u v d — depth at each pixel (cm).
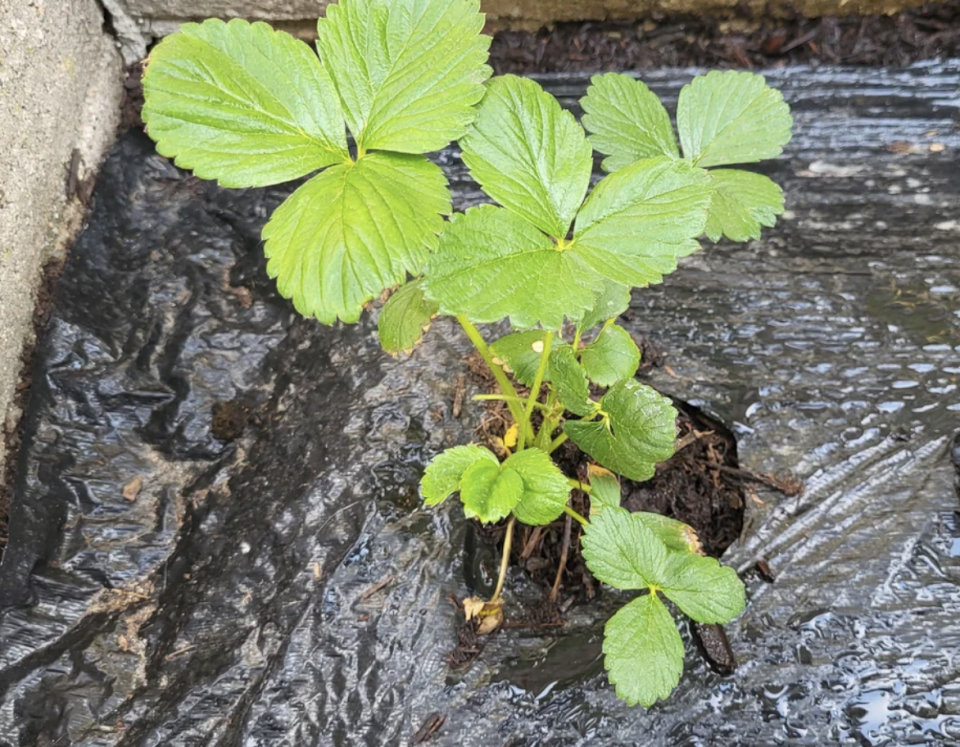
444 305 46
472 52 48
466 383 63
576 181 49
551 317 46
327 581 58
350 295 45
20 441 64
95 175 70
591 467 56
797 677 55
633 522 52
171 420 64
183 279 67
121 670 57
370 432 62
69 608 59
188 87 47
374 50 48
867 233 68
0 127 61
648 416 50
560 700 55
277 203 70
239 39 47
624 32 74
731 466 61
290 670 56
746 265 67
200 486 62
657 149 56
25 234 64
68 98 67
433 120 48
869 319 65
